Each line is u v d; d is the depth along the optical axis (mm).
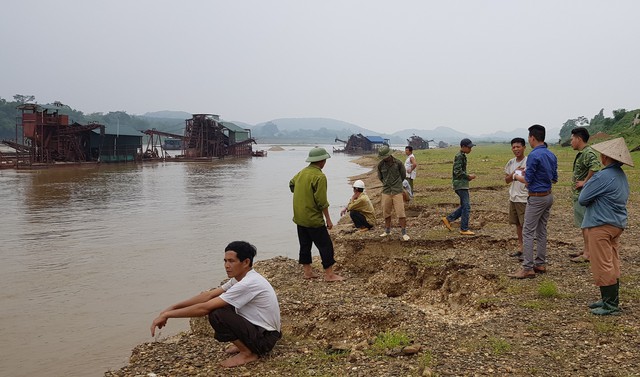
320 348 6852
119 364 8609
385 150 12164
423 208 18484
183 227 22094
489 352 6055
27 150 73812
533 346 6148
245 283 6305
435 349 6234
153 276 14172
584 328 6586
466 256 10547
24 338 9773
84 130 73500
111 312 11234
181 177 53250
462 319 7801
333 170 66562
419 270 10195
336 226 19656
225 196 34750
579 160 9484
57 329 10234
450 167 41469
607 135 65062
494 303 7918
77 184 44188
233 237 19750
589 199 6859
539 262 9203
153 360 6773
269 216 25281
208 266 15273
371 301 8555
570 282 8578
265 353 6523
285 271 11211
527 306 7559
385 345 6457
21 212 26812
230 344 7258
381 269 11102
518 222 10188
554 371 5480
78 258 16328
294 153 147625
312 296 9039
